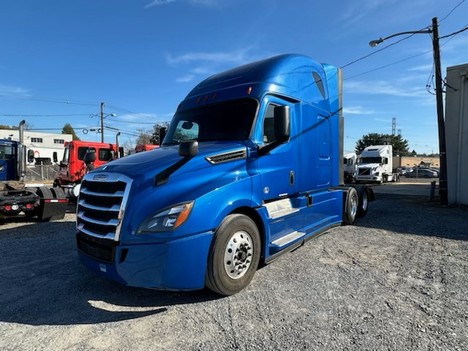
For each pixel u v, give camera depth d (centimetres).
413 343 312
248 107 506
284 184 531
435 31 1412
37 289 460
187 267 374
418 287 443
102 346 319
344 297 413
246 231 436
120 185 385
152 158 429
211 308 391
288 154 545
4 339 333
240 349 308
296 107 578
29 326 359
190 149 398
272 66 553
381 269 513
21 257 618
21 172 1070
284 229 541
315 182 648
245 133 487
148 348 314
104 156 1742
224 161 436
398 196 1758
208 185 404
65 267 555
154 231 367
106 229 389
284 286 448
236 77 562
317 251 611
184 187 389
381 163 3456
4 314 388
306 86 623
